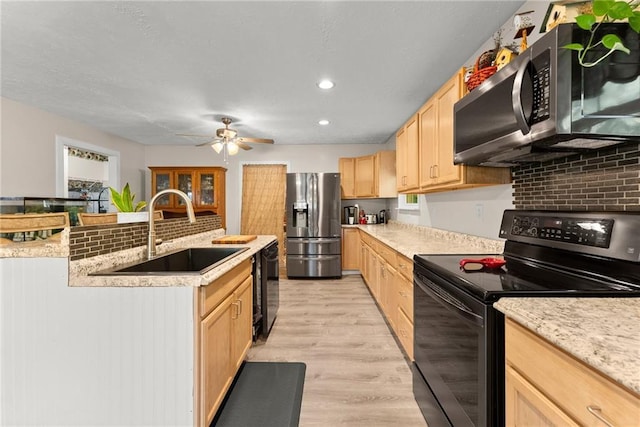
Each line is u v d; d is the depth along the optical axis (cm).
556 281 114
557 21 113
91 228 149
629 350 60
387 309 281
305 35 206
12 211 255
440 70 258
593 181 131
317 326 293
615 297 98
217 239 281
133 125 427
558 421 73
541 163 163
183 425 135
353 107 350
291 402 182
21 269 136
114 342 135
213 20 190
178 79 275
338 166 558
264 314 266
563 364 72
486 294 101
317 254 491
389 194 481
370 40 213
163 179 520
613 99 101
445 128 210
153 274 138
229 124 406
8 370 136
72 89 299
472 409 110
